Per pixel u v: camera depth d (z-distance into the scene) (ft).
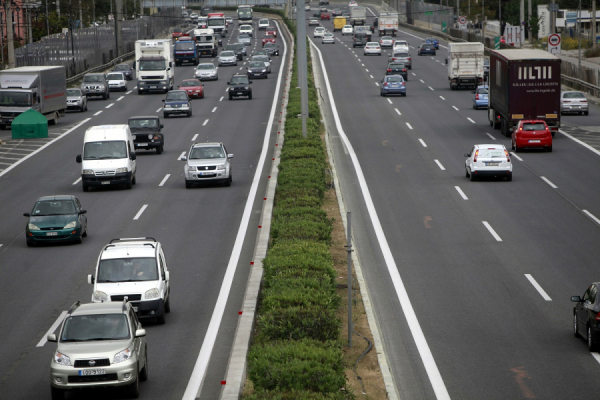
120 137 187.01
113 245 97.91
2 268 120.37
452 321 90.84
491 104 261.24
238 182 187.83
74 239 134.10
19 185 193.88
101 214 157.79
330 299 82.02
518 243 127.54
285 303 79.82
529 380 72.23
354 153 219.61
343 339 80.74
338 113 296.30
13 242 138.62
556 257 118.73
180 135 261.85
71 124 294.87
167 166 212.64
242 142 244.83
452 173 191.31
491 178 183.83
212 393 69.77
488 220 143.84
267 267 96.37
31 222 134.41
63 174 206.28
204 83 412.98
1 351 82.94
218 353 80.89
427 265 115.65
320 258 97.35
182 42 496.23
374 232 135.95
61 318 94.22
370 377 71.36
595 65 420.36
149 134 228.63
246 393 65.51
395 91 335.06
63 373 67.21
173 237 136.56
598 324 77.92
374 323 86.53
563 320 90.68
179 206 162.91
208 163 180.24
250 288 96.43
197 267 117.08
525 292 101.86
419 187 175.01
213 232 139.44
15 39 469.16
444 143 233.35
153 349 82.74
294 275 91.20
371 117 286.25
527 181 180.24
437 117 284.82
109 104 345.92
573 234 132.87
